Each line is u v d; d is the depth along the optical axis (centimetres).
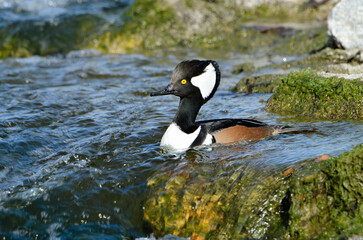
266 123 1072
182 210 772
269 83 1418
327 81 1123
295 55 1831
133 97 1476
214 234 729
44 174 934
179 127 1007
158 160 936
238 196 759
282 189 734
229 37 2167
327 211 668
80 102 1412
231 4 2461
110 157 981
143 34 2156
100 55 2052
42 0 2534
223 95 1438
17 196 858
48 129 1178
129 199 834
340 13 1539
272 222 706
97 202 836
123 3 2533
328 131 973
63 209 824
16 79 1703
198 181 816
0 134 1127
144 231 779
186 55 1998
